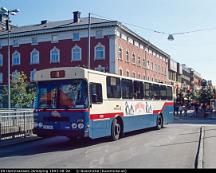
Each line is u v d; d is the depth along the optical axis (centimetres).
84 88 1387
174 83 9544
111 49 5078
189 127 2427
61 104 1401
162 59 8062
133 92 1839
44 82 1455
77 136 1359
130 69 5712
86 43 5253
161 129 2253
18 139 1631
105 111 1522
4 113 1600
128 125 1756
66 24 5488
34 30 5622
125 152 1212
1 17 6619
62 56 5422
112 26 5078
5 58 5919
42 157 1129
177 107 4409
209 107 4581
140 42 6250
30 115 1797
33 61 5688
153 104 2130
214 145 1355
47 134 1418
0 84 5938
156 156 1113
